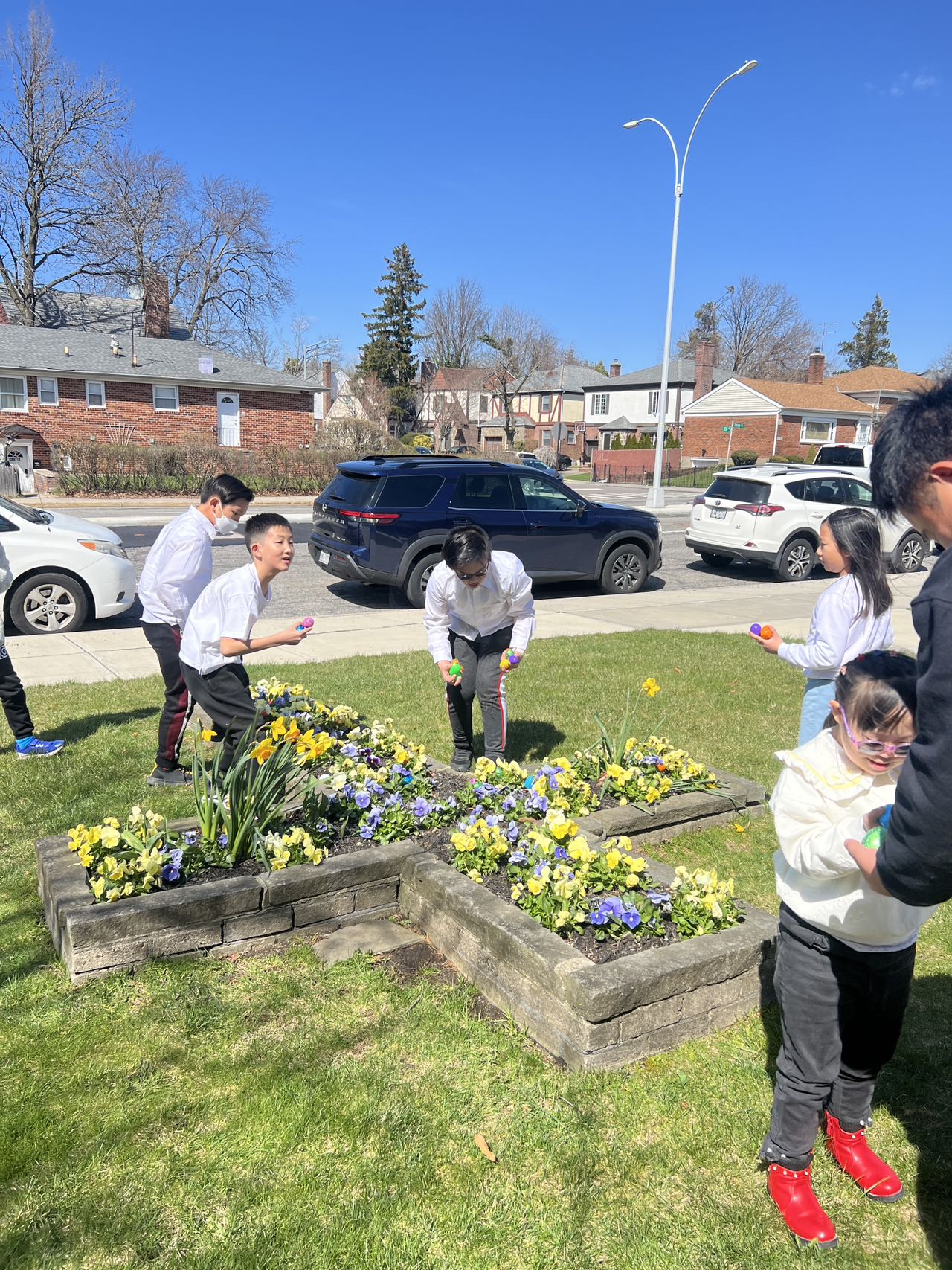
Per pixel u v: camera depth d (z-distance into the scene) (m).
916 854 1.62
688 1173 2.40
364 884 3.54
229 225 48.91
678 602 11.96
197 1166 2.32
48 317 41.66
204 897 3.20
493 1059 2.78
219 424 33.91
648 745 5.05
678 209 25.81
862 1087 2.38
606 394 66.81
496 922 3.05
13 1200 2.17
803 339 77.56
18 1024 2.83
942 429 1.62
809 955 2.20
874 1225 2.28
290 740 3.67
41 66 38.91
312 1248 2.09
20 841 4.12
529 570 11.65
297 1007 2.99
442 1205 2.23
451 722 5.02
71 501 24.81
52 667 7.43
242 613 3.90
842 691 2.05
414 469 10.82
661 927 3.07
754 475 14.38
